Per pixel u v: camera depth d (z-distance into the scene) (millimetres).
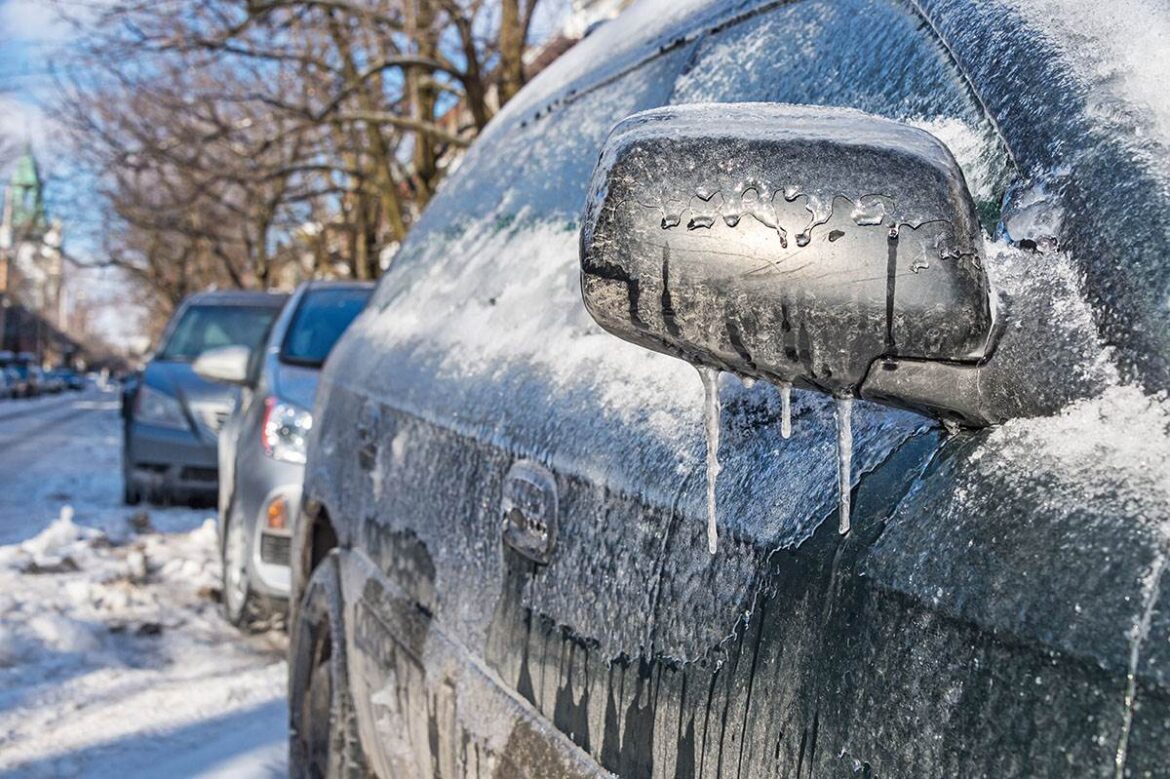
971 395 1088
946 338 1058
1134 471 938
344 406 3221
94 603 6133
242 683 4855
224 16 13539
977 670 949
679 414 1499
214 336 10406
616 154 1132
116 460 16188
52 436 22422
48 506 10102
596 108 2363
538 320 2043
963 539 1019
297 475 5344
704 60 1994
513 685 1773
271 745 4121
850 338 1068
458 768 1950
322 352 5922
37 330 97562
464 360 2287
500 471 1896
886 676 1030
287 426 5406
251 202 18547
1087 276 1054
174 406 9781
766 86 1725
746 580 1249
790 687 1142
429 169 15664
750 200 1080
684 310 1102
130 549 7602
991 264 1130
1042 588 930
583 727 1538
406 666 2283
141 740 4188
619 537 1501
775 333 1086
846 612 1097
